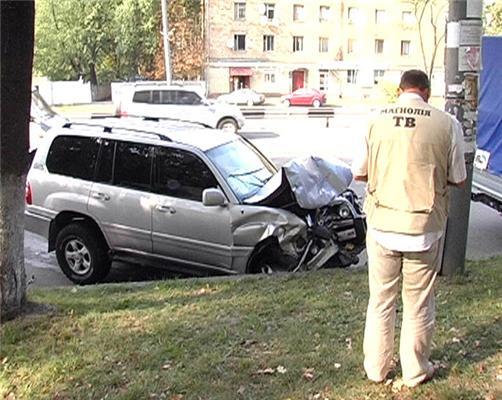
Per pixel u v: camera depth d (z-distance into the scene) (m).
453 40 6.12
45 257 9.31
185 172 7.41
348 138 25.28
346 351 4.69
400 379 4.21
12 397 4.20
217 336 5.03
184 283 6.69
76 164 8.02
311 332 5.08
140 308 5.80
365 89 63.34
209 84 59.06
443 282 6.37
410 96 3.88
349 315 5.46
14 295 5.41
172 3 56.53
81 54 60.19
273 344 4.87
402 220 3.81
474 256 9.09
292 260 7.07
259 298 6.01
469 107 6.18
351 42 63.06
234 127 26.06
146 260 7.68
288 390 4.15
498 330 5.01
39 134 16.14
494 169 10.40
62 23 59.72
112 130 7.95
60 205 7.99
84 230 7.87
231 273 7.19
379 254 3.96
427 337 4.05
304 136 26.05
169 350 4.79
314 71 62.50
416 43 63.53
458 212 6.41
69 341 4.98
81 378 4.38
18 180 5.30
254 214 6.95
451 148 3.81
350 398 4.02
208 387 4.21
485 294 5.97
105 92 61.34
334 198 7.09
